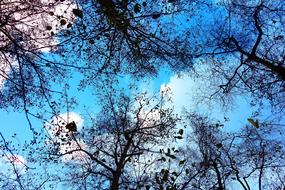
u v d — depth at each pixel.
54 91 8.01
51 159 11.45
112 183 11.70
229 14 10.97
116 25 8.08
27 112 7.31
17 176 8.19
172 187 9.38
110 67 9.32
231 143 11.23
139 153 12.33
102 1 7.58
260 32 10.72
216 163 10.63
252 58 10.96
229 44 11.22
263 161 10.12
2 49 8.14
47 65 8.15
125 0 7.78
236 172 9.89
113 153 13.55
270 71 11.38
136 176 12.09
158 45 9.03
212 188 10.51
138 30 8.48
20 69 7.69
